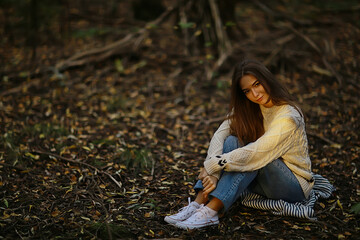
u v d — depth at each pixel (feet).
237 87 9.86
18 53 22.91
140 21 25.89
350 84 18.66
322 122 15.98
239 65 9.55
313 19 23.98
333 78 19.20
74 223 9.59
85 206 10.51
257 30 24.40
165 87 19.26
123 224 9.74
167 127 16.03
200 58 21.18
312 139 14.85
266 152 9.36
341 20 23.91
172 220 9.55
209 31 21.53
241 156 9.33
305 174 9.78
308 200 10.15
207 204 9.70
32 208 10.30
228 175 9.53
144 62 20.99
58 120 16.14
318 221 9.59
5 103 17.21
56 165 12.73
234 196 9.41
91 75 20.10
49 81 19.39
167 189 11.57
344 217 9.96
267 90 9.37
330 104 17.20
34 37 23.58
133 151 13.66
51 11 25.50
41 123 15.58
